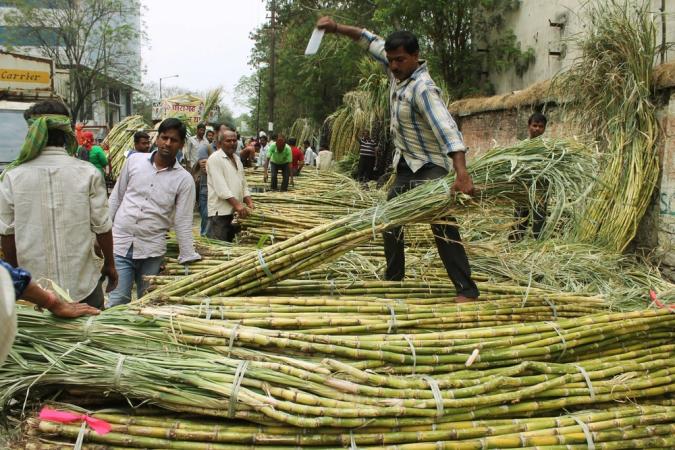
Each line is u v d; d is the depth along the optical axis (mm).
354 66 20344
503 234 4859
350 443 2424
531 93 8289
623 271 4801
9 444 2332
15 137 10023
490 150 3602
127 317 2785
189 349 2713
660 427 2744
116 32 34938
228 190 5918
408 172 3738
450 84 14328
